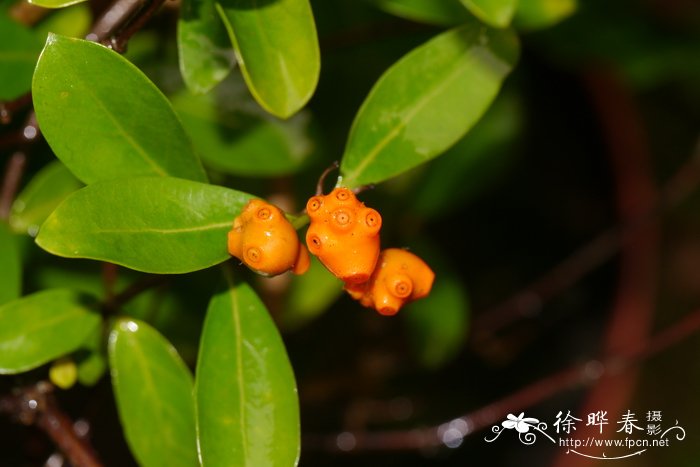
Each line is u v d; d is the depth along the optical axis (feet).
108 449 1.23
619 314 1.32
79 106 0.97
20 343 1.02
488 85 1.03
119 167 0.98
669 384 1.31
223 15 0.96
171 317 1.17
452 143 1.02
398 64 1.02
